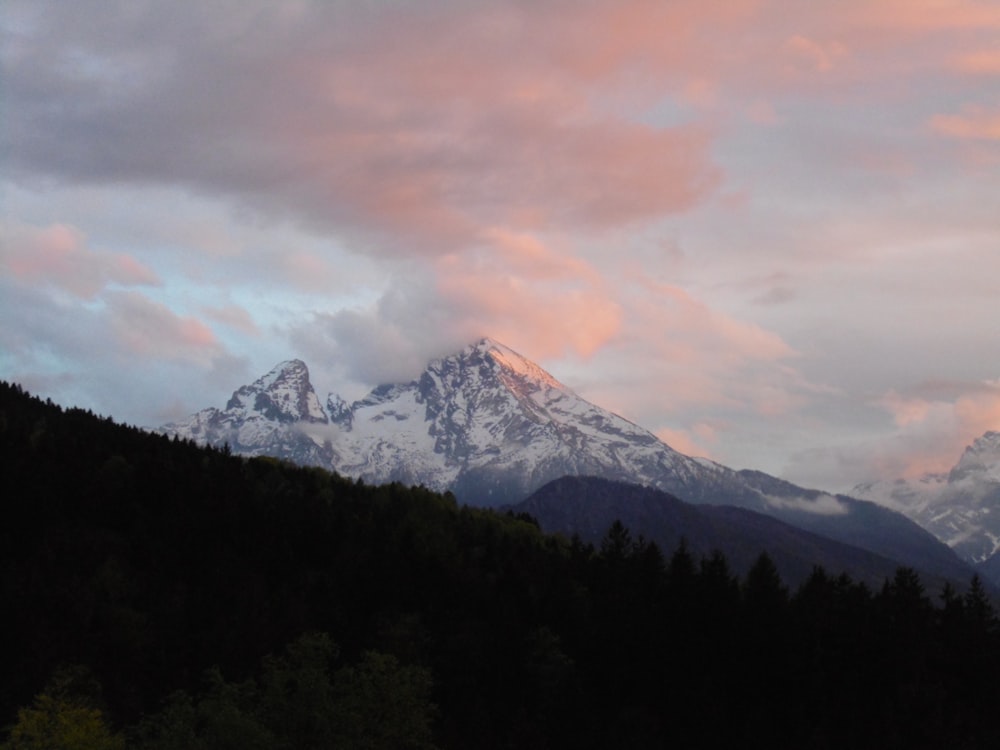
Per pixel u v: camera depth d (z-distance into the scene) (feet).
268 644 507.71
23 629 470.80
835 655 508.94
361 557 632.38
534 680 504.43
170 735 331.98
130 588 554.05
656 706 497.05
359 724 339.98
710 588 550.77
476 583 619.26
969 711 491.72
